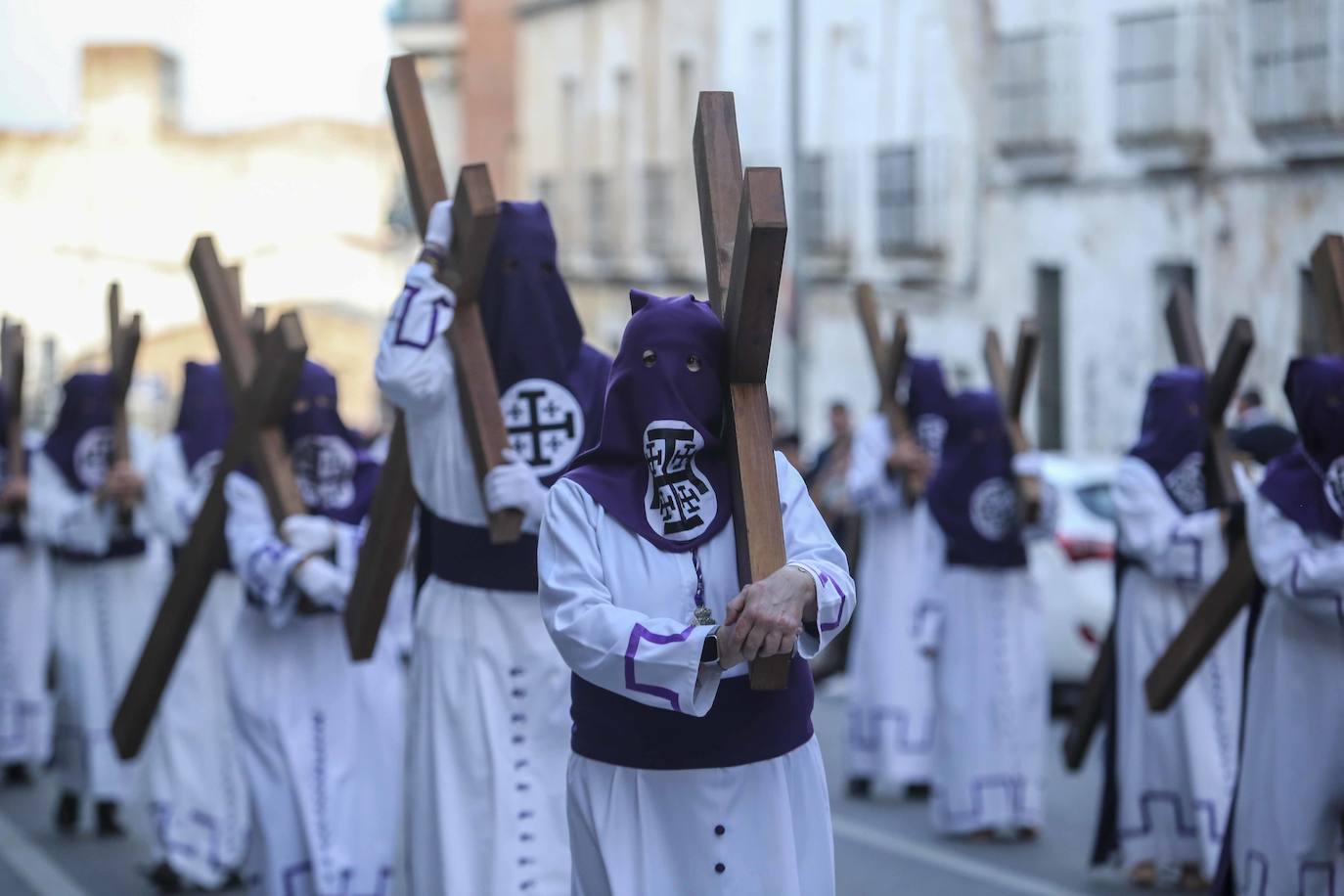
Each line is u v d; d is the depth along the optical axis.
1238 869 7.89
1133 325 23.69
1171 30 22.39
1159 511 9.95
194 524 8.70
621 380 5.11
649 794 5.13
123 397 11.96
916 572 13.66
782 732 5.15
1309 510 7.51
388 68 7.41
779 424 22.03
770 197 4.81
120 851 11.67
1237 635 10.23
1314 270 7.96
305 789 8.52
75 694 12.09
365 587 7.68
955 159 27.39
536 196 43.09
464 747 7.12
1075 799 13.02
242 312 8.67
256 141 47.72
